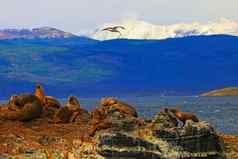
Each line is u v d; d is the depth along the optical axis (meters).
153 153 88.56
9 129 105.38
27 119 112.50
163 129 92.12
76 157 88.75
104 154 89.44
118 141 89.69
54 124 111.75
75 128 106.88
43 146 93.62
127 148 89.19
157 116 98.38
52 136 99.56
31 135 100.75
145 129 95.81
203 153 90.88
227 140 105.50
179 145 90.69
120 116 101.94
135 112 108.56
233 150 97.38
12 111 113.50
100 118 105.00
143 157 88.81
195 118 102.38
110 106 106.88
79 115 115.62
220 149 93.12
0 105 120.06
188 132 91.44
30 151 90.88
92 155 89.50
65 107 114.81
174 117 100.75
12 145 93.81
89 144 92.56
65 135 100.56
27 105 112.88
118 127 97.00
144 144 89.38
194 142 90.94
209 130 91.94
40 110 114.56
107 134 90.44
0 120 112.12
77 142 94.56
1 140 96.81
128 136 89.56
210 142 91.94
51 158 88.19
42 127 108.25
